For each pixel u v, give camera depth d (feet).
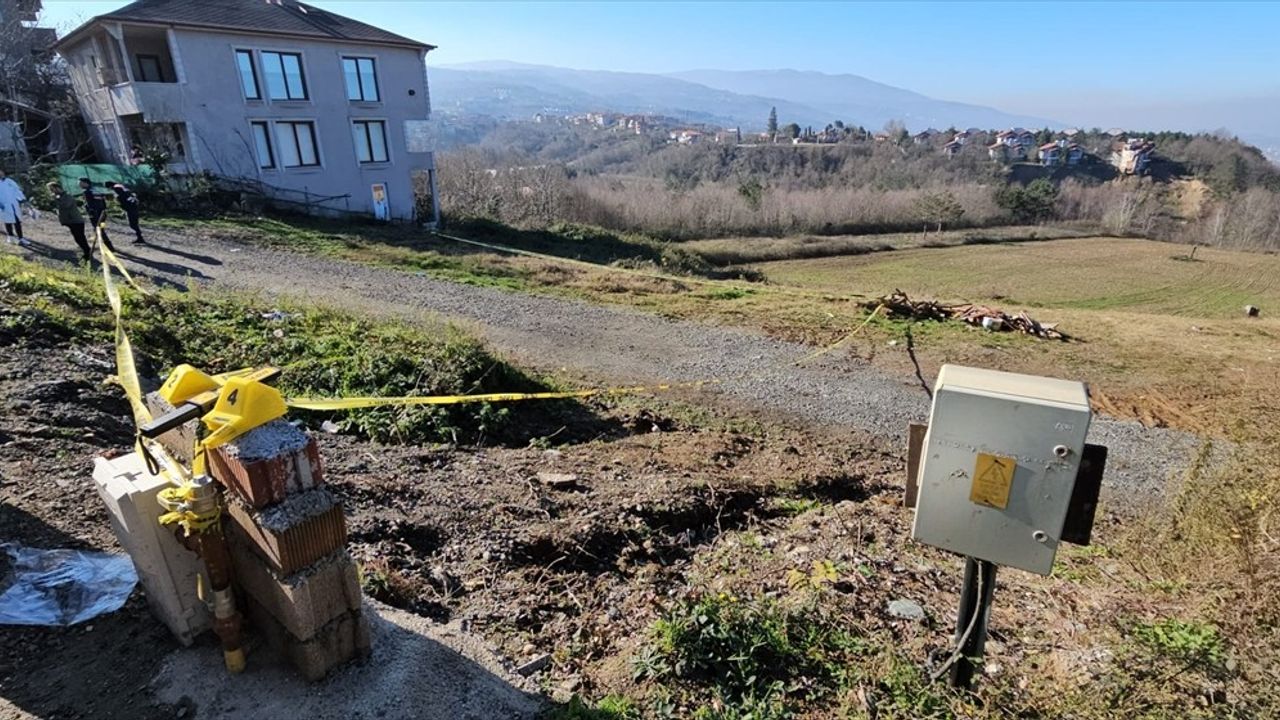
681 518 14.38
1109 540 15.40
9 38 84.38
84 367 17.12
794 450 21.75
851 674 8.89
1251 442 18.40
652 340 34.76
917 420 26.50
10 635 7.66
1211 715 8.09
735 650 8.84
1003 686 8.95
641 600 10.87
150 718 6.70
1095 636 10.07
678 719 7.84
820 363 32.81
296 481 6.58
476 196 113.80
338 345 22.80
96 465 7.59
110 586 8.45
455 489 14.14
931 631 10.18
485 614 9.84
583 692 8.24
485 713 7.38
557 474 15.97
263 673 7.22
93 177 60.08
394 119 80.38
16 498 10.22
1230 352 39.06
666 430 22.90
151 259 39.55
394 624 8.34
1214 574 11.11
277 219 62.03
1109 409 28.91
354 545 10.93
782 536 13.96
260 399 6.66
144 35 65.98
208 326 23.20
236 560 7.15
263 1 74.18
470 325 29.84
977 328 41.98
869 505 16.20
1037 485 6.88
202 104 65.26
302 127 73.00
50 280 24.25
